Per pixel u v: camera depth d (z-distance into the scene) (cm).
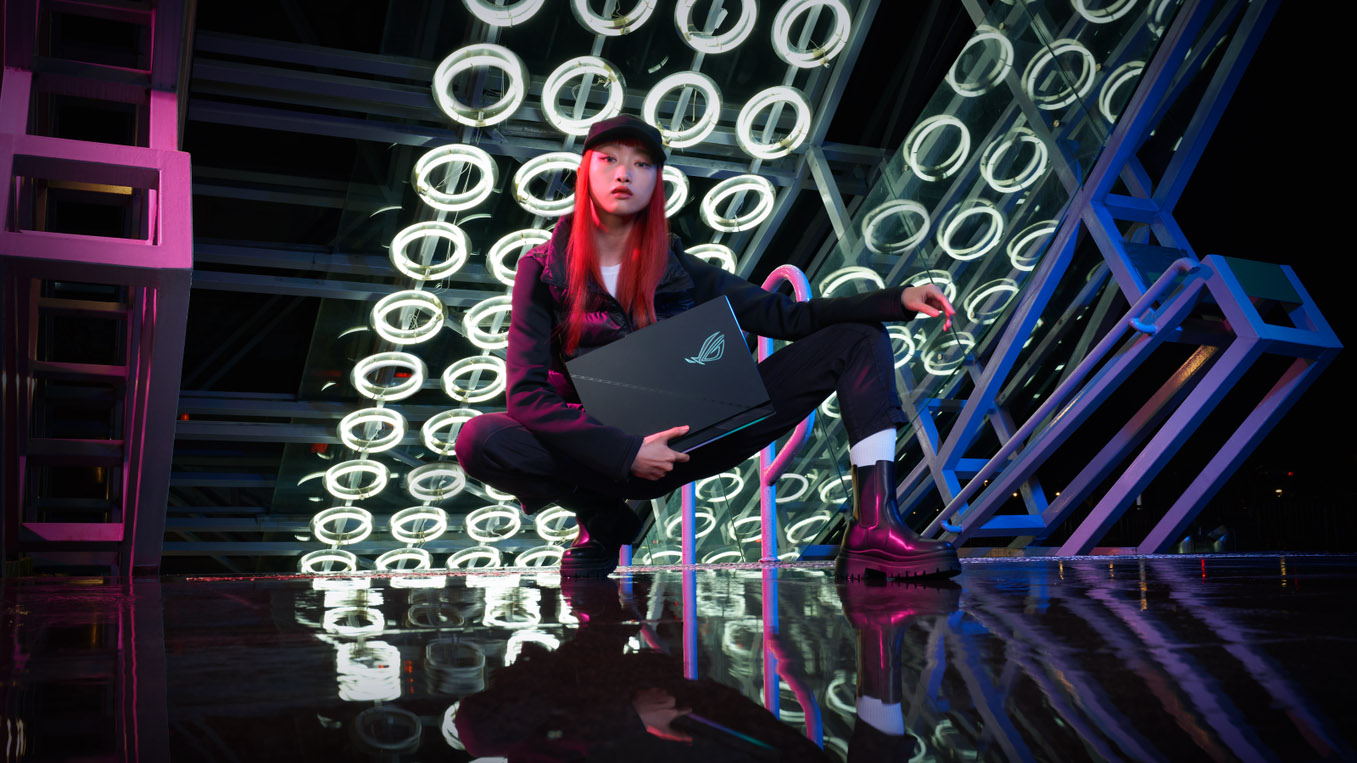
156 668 46
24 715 34
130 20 231
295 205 619
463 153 430
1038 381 513
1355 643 50
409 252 511
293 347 775
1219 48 414
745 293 144
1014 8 387
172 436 204
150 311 183
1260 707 33
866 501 120
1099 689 37
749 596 91
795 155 532
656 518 533
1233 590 91
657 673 43
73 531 228
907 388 487
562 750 29
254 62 441
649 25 432
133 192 264
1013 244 413
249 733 31
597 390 125
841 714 34
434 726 32
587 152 138
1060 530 653
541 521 750
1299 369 369
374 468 677
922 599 84
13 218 160
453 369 577
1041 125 384
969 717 33
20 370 223
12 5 202
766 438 133
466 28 423
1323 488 592
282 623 68
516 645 54
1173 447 375
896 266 432
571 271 135
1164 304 384
